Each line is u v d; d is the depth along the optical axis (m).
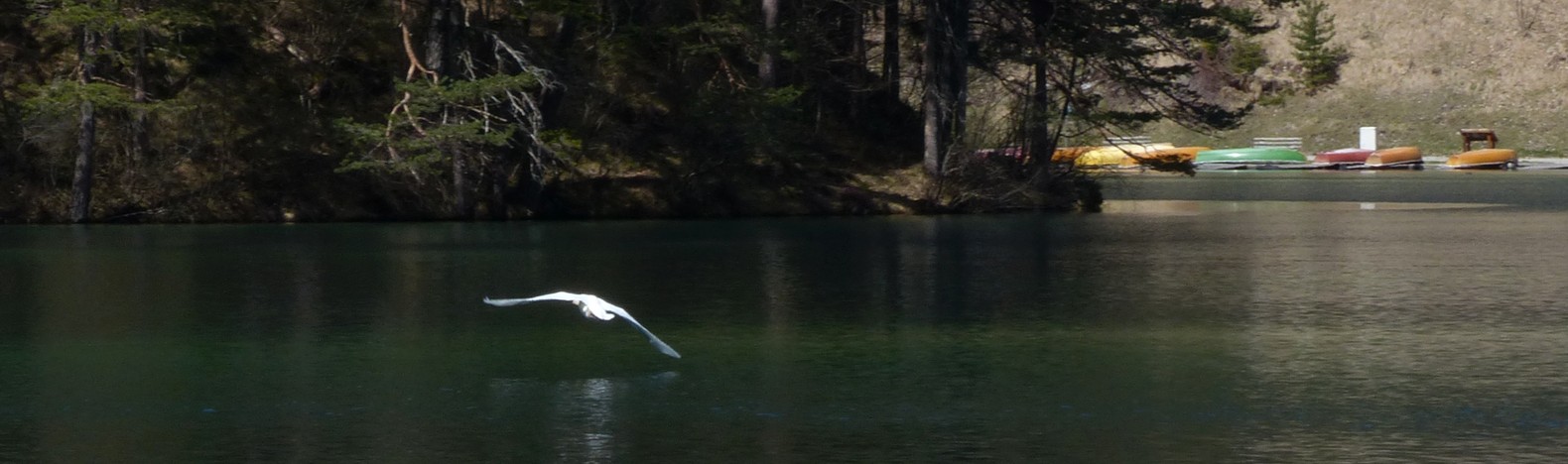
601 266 36.50
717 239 44.44
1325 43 109.50
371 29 54.03
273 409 19.75
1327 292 31.00
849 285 32.62
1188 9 56.66
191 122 50.09
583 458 17.36
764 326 26.47
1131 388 20.88
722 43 54.03
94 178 49.53
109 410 19.72
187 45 49.62
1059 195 58.56
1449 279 33.41
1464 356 23.12
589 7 50.44
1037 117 56.94
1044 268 36.22
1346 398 20.17
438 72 49.06
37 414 19.47
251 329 26.00
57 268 35.62
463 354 23.61
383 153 49.50
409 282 33.06
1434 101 105.75
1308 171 95.44
